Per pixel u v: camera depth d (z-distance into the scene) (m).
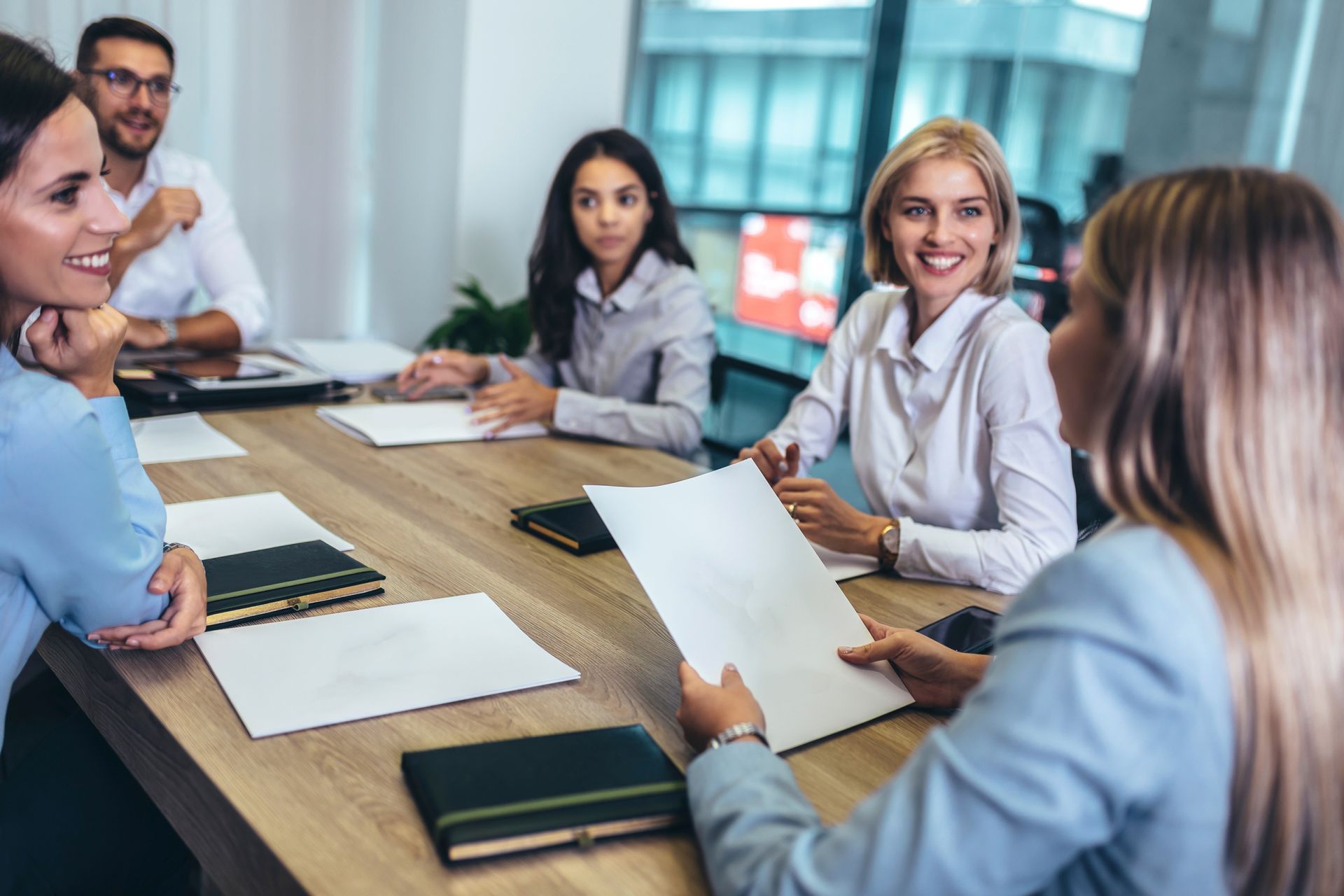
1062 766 0.54
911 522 1.37
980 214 1.48
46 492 0.84
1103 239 0.63
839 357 1.78
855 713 0.94
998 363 1.45
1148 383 0.58
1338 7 2.36
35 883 1.10
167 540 1.24
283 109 3.77
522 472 1.70
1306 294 0.56
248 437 1.78
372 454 1.74
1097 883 0.59
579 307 2.44
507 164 3.88
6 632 0.88
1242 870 0.57
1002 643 0.61
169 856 1.21
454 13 3.66
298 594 1.10
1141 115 2.74
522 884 0.70
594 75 4.04
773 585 1.03
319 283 4.04
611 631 1.12
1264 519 0.55
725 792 0.72
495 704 0.94
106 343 0.99
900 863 0.57
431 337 3.62
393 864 0.71
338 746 0.85
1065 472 1.41
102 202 0.86
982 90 3.10
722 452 3.97
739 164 3.85
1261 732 0.55
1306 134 2.44
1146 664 0.54
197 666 0.97
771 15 3.66
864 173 3.43
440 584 1.21
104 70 2.28
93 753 1.20
